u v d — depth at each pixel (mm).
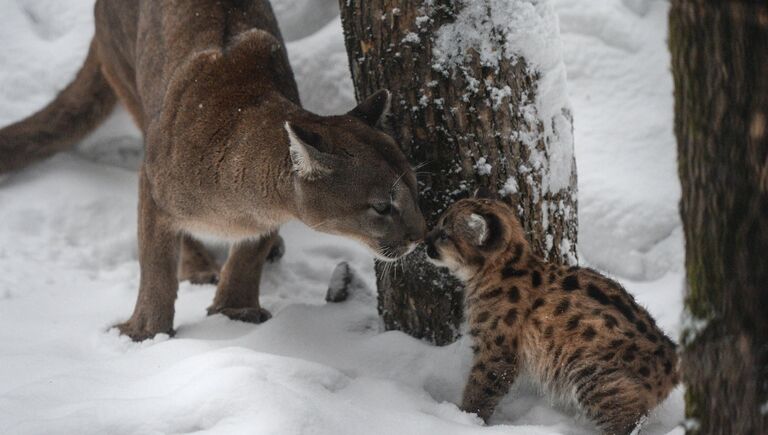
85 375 9609
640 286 13539
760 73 5926
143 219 11633
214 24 11891
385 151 10133
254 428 7918
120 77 14594
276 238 13852
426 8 9867
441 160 10219
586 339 8930
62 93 15586
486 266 9625
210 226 11438
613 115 15078
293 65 15836
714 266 6492
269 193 10719
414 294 10742
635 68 15406
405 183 10055
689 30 6293
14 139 15375
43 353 10820
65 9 17344
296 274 14422
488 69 9844
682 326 6914
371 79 10484
